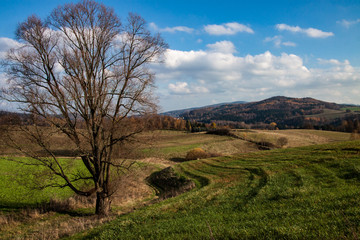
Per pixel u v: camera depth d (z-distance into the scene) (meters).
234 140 75.44
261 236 5.81
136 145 16.72
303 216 7.05
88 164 16.03
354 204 7.14
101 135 15.98
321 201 8.38
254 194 12.36
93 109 15.06
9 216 16.17
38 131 13.74
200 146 64.88
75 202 19.83
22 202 19.12
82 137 15.41
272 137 79.62
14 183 23.16
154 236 7.91
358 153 18.00
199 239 6.54
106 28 15.00
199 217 9.53
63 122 14.24
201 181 22.92
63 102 14.05
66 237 11.18
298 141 76.25
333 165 15.74
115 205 20.31
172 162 47.41
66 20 14.21
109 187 16.77
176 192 21.33
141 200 22.25
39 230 13.88
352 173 12.69
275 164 21.02
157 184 29.42
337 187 10.39
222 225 7.61
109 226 10.57
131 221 10.56
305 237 5.22
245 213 8.93
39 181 15.09
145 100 15.38
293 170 16.97
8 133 13.12
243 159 29.03
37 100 13.26
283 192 11.17
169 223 9.21
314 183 12.26
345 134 94.50
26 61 13.42
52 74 14.17
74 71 14.38
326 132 99.81
